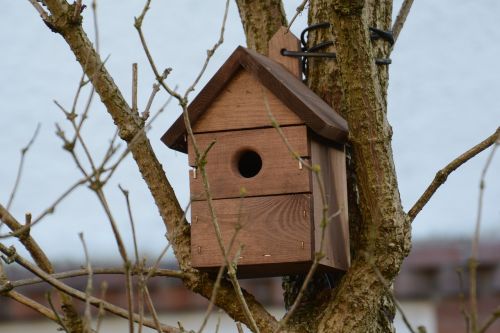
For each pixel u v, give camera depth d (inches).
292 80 288.4
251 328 234.1
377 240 261.1
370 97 259.1
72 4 281.0
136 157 284.7
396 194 263.6
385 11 309.1
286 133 274.1
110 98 280.7
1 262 247.3
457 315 414.6
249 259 270.4
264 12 319.6
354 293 263.7
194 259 275.4
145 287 207.8
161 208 284.2
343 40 255.1
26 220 256.4
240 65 279.4
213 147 280.5
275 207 271.9
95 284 440.5
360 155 261.6
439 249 427.8
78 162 191.6
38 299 454.0
